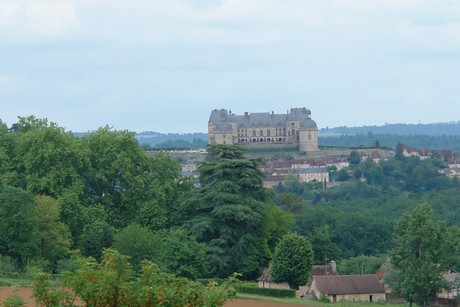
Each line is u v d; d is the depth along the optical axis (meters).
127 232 192.75
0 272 173.50
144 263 82.88
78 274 79.88
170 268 192.12
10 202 190.88
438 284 186.25
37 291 80.44
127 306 79.50
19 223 190.25
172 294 79.25
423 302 187.00
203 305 80.12
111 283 79.38
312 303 173.00
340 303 184.75
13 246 190.25
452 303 186.62
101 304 79.81
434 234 187.00
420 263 187.75
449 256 190.88
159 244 194.12
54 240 199.75
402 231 196.12
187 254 194.12
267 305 153.12
